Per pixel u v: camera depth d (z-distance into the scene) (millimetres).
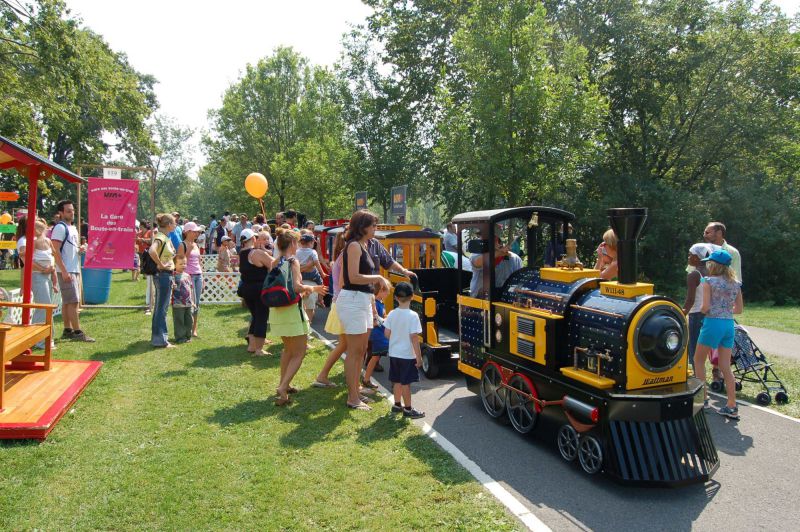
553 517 3623
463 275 8266
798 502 3889
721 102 22781
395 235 9656
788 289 20984
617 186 22266
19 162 6270
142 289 14367
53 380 5789
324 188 27344
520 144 15953
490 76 15383
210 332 9117
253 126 37562
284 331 5504
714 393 6559
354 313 5387
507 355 5250
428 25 23703
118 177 11109
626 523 3568
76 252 8172
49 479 3877
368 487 3918
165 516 3453
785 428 5367
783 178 24500
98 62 16672
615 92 23234
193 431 4852
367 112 26234
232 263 16438
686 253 21859
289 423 5121
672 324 4137
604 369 4246
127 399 5625
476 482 4062
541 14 14953
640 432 4008
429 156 24844
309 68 37156
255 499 3699
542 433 4832
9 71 16297
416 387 6695
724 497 3955
